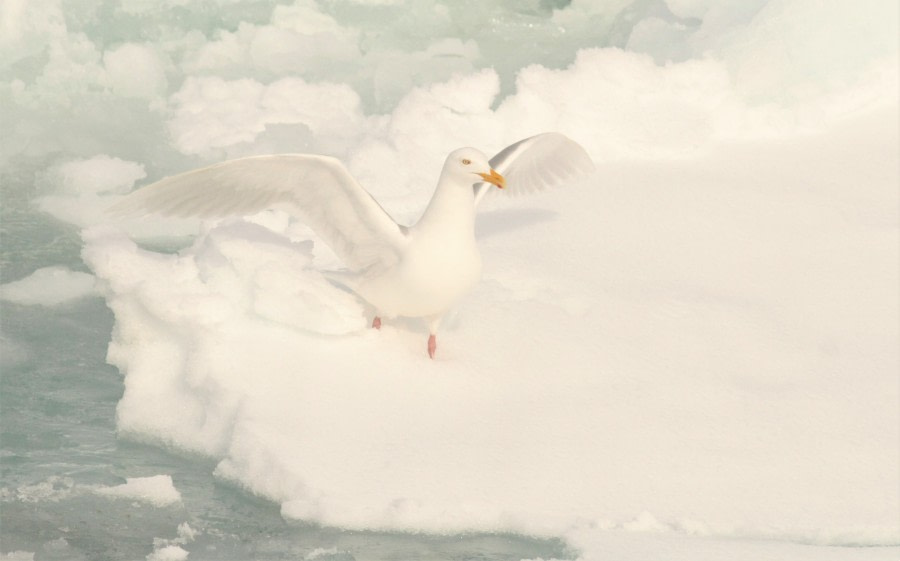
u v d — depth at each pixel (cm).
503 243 1229
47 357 1088
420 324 1071
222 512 872
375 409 955
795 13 1554
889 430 954
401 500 850
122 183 1448
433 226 972
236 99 1642
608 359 1030
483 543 834
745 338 1066
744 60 1545
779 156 1431
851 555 805
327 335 1030
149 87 1688
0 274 1234
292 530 848
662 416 960
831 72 1544
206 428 962
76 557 819
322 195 980
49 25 1714
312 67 1755
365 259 1007
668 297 1124
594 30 1888
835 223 1273
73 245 1307
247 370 984
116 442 973
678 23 1738
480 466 895
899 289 1151
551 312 1092
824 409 978
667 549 805
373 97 1681
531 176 1177
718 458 915
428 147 1451
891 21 1552
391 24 1875
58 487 906
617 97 1514
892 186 1348
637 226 1267
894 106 1516
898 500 874
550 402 973
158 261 1117
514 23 1900
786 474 900
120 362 1070
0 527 852
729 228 1264
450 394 977
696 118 1492
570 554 810
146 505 881
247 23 1812
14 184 1441
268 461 892
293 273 1046
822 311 1115
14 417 998
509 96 1527
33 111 1614
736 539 832
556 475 888
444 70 1744
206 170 963
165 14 1819
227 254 1076
